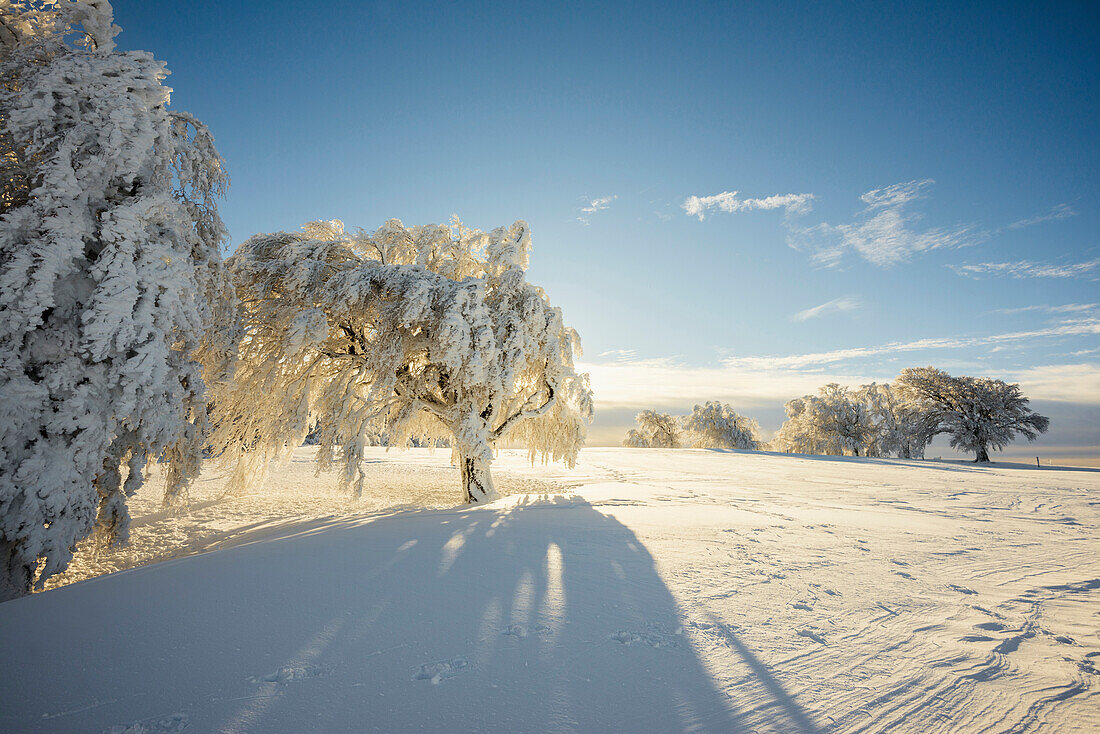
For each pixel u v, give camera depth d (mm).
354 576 5395
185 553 10344
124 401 7855
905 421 52406
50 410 7645
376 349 14273
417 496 18844
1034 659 3699
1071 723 2844
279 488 20391
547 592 4898
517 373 15617
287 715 2811
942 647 3881
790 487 16734
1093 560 6781
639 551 6578
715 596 4879
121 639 3828
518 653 3598
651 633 3992
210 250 10297
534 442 19250
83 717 2812
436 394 17266
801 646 3826
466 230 18078
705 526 8445
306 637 3842
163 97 8898
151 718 2793
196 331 9305
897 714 2916
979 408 49281
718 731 2713
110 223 7934
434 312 14594
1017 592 5312
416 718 2791
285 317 13992
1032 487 17203
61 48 8711
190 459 10258
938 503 12953
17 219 7457
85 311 7539
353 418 14766
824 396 55406
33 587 7652
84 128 7973
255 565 5887
